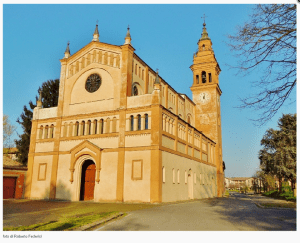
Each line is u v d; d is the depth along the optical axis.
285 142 46.94
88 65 38.34
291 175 46.25
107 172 32.47
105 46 37.34
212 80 61.44
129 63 35.62
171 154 33.97
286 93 12.28
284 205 27.61
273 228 13.80
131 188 30.62
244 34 12.41
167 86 46.06
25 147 49.62
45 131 39.16
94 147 33.59
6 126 52.72
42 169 37.41
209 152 54.06
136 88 38.12
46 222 15.19
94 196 32.47
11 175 37.16
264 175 85.50
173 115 35.84
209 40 65.56
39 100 41.31
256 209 24.12
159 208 23.61
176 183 34.78
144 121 32.06
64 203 29.75
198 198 43.44
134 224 14.82
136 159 31.12
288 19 11.66
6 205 27.03
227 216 18.62
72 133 36.69
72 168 34.69
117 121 33.69
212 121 59.44
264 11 11.84
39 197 36.44
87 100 37.06
